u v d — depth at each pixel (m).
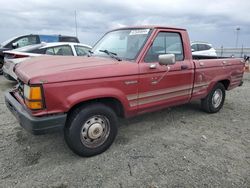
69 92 3.07
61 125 3.09
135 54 3.88
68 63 3.43
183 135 4.35
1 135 4.16
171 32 4.32
